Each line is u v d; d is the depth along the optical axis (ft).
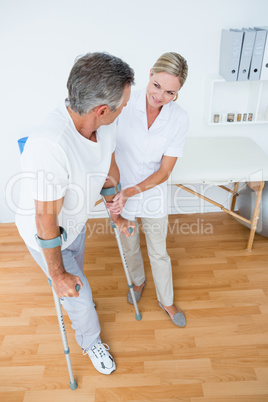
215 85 7.05
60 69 6.81
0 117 7.22
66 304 4.51
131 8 6.31
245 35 5.87
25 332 5.64
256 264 6.83
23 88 6.95
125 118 4.52
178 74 3.87
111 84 2.97
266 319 5.69
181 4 6.30
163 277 5.45
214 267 6.80
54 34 6.48
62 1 6.19
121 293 6.32
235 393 4.66
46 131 3.16
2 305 6.15
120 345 5.39
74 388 4.79
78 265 4.70
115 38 6.59
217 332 5.51
